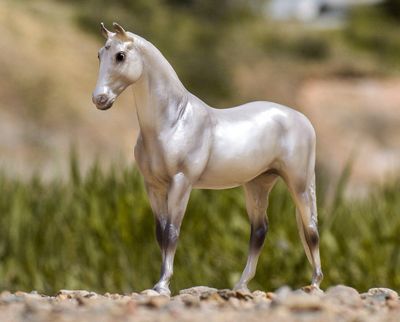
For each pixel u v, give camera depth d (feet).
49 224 42.73
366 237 41.37
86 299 22.20
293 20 229.45
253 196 25.12
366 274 39.86
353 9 241.14
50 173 90.12
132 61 22.56
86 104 131.44
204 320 19.25
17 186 45.03
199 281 39.01
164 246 22.99
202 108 23.44
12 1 152.66
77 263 41.65
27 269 41.52
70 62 140.67
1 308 20.89
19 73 130.93
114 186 42.55
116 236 40.98
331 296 22.27
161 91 23.03
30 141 116.98
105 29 22.80
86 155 117.39
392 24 235.81
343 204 43.21
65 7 164.86
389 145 165.48
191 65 169.48
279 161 24.34
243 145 23.52
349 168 41.06
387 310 21.01
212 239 40.14
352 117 170.60
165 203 23.76
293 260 38.86
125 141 127.13
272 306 20.67
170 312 20.10
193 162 23.02
